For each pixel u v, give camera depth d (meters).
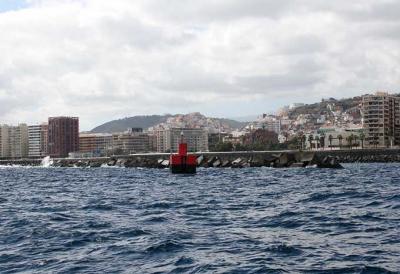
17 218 36.62
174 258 22.19
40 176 134.88
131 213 39.06
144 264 21.23
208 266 20.62
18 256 23.30
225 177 99.00
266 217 34.72
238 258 22.03
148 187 72.31
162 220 34.38
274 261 21.34
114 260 22.08
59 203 48.97
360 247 23.83
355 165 192.50
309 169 140.75
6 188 77.88
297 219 33.22
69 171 186.12
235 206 42.56
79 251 24.16
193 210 40.12
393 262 20.69
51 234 29.05
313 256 22.09
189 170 112.56
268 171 129.50
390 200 43.72
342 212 36.44
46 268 20.91
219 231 29.25
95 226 31.83
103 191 66.19
